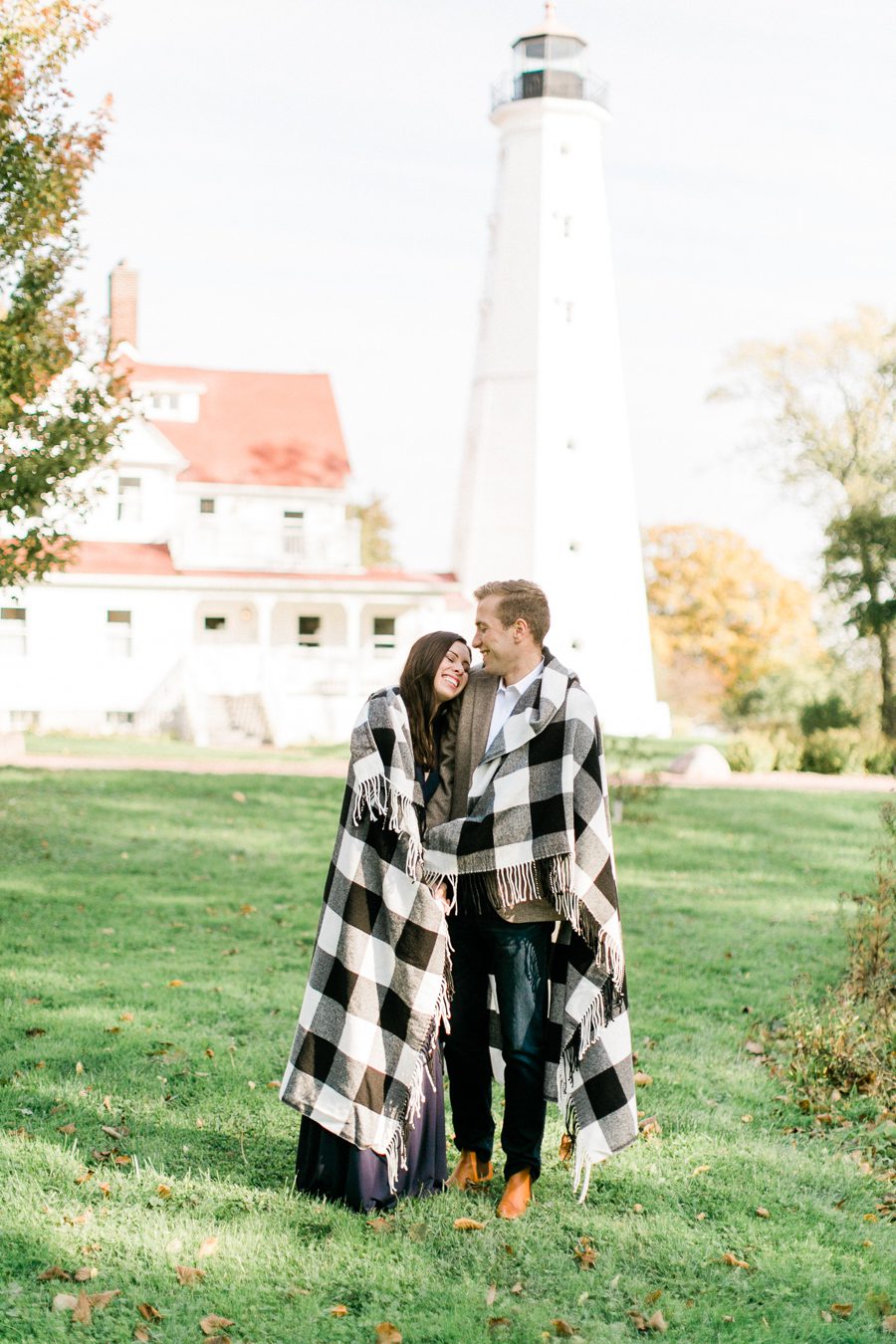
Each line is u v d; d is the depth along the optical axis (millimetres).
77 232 12969
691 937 9852
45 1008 7160
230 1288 3967
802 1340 3766
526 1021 4461
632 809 17391
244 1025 6914
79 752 24641
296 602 34469
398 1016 4383
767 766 27875
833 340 35906
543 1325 3807
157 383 35312
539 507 35500
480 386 36781
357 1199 4449
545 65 36219
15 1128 5227
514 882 4297
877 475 35250
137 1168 4770
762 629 55469
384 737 4398
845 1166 5133
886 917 8125
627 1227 4469
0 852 12742
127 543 33938
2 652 31078
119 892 10961
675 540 56250
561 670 4461
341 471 35938
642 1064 6469
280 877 11984
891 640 33875
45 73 12477
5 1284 3943
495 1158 5090
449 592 35344
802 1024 6684
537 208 35812
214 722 31250
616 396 36719
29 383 12539
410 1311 3877
